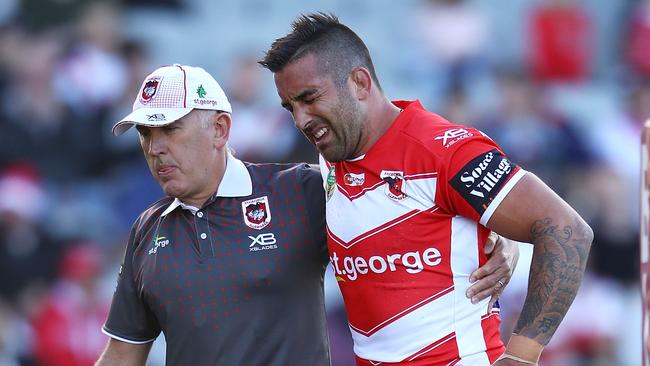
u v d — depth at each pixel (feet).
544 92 120.88
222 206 48.57
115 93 111.86
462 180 43.19
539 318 42.45
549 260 42.42
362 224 44.80
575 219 42.98
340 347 93.61
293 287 48.21
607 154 115.65
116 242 102.32
